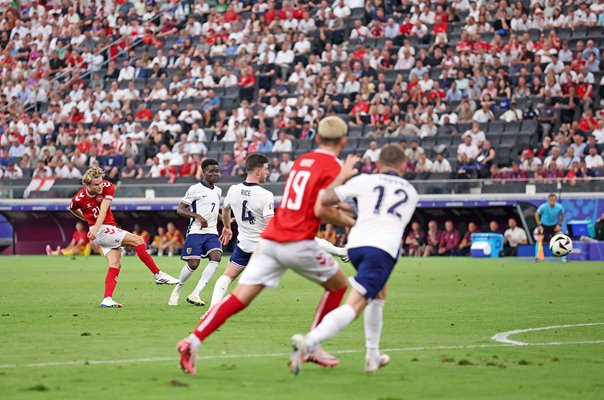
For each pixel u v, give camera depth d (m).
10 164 65.81
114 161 63.50
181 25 74.25
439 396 12.11
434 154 56.78
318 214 13.59
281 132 59.47
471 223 54.44
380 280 13.23
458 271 40.59
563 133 54.59
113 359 15.32
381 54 63.59
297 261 13.77
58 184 63.88
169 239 59.41
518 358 15.56
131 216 62.53
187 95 66.62
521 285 32.72
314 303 26.25
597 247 49.25
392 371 14.16
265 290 31.31
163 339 18.02
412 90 59.62
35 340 17.86
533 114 56.53
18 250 65.19
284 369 14.31
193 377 13.52
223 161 61.16
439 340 18.00
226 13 71.25
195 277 38.62
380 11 66.69
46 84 72.94
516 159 55.34
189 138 62.34
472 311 23.84
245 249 22.05
